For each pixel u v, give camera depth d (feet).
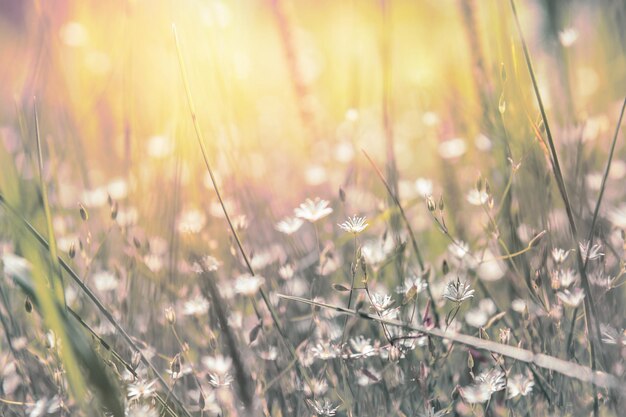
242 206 2.53
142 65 2.91
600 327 2.02
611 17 3.37
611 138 2.81
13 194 2.33
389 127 2.56
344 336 2.11
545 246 2.14
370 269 2.30
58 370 1.98
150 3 2.74
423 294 2.25
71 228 2.62
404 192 2.72
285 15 3.02
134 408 1.92
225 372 2.02
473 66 2.58
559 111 2.64
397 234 2.35
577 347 2.12
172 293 2.37
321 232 2.63
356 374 2.06
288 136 3.60
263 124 3.68
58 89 2.85
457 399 1.99
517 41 2.44
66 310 1.94
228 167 2.53
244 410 2.01
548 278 2.15
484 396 1.88
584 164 2.40
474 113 2.75
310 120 3.12
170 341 2.27
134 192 2.61
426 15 4.45
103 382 1.86
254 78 3.61
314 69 3.71
